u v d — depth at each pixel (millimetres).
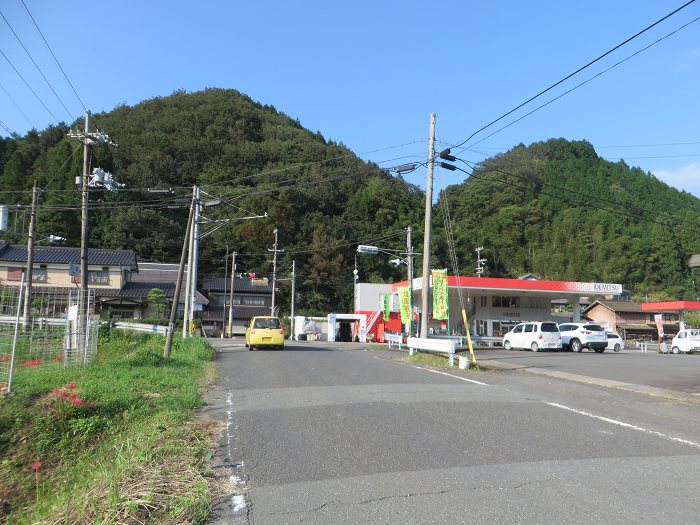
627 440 6848
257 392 10406
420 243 60125
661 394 11445
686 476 5312
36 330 15547
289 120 86438
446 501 4598
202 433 6984
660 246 68688
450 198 72312
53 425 8070
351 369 14523
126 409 8672
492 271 70312
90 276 45500
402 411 8422
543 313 43438
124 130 64875
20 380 10656
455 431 7125
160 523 4207
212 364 15828
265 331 23734
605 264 70125
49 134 49875
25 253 43812
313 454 6074
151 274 54094
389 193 68062
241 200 61812
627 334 57875
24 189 44312
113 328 23328
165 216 59750
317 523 4168
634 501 4586
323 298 62125
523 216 75500
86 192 21766
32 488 6789
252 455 6055
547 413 8539
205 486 4867
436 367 16031
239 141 65875
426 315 20594
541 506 4465
